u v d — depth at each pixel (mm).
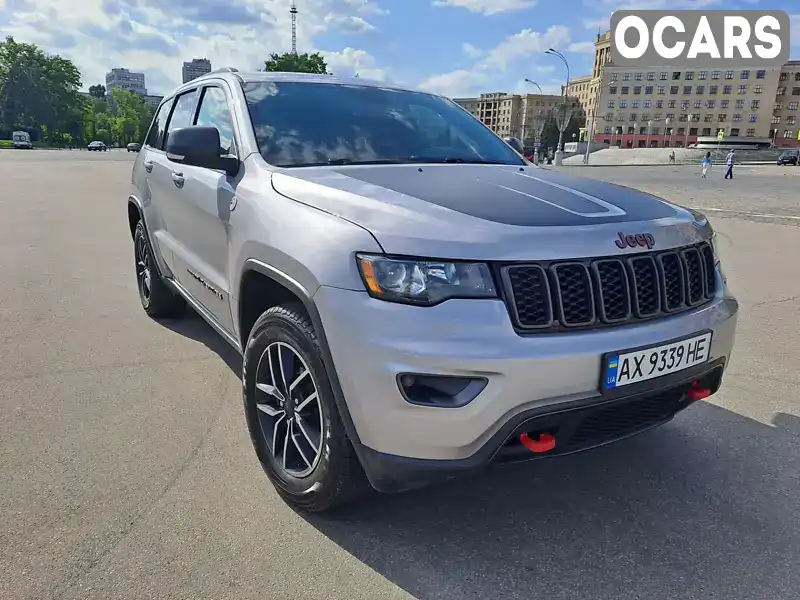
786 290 6395
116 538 2338
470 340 1975
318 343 2225
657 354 2211
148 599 2039
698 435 3271
